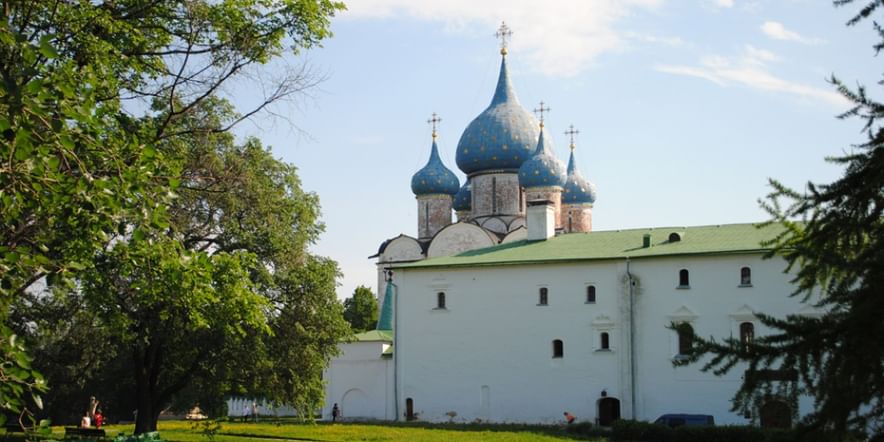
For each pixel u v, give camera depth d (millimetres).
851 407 12531
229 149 39812
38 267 16953
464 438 47344
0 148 15383
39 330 39594
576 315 62875
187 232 38062
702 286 60094
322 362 46031
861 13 13625
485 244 84375
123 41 25859
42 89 15133
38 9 23109
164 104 30531
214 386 44938
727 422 57875
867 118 13719
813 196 13984
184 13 27203
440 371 65688
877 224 13414
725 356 13883
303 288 44938
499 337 64625
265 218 42125
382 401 68625
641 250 62719
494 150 93062
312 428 54281
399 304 67375
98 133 18984
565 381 62531
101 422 57812
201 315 30406
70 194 17016
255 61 27594
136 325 37438
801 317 13398
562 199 106188
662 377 60094
